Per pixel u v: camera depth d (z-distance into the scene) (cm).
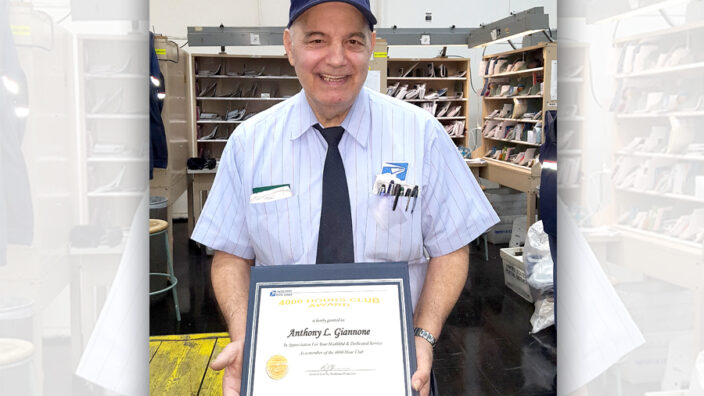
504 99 754
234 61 670
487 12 853
